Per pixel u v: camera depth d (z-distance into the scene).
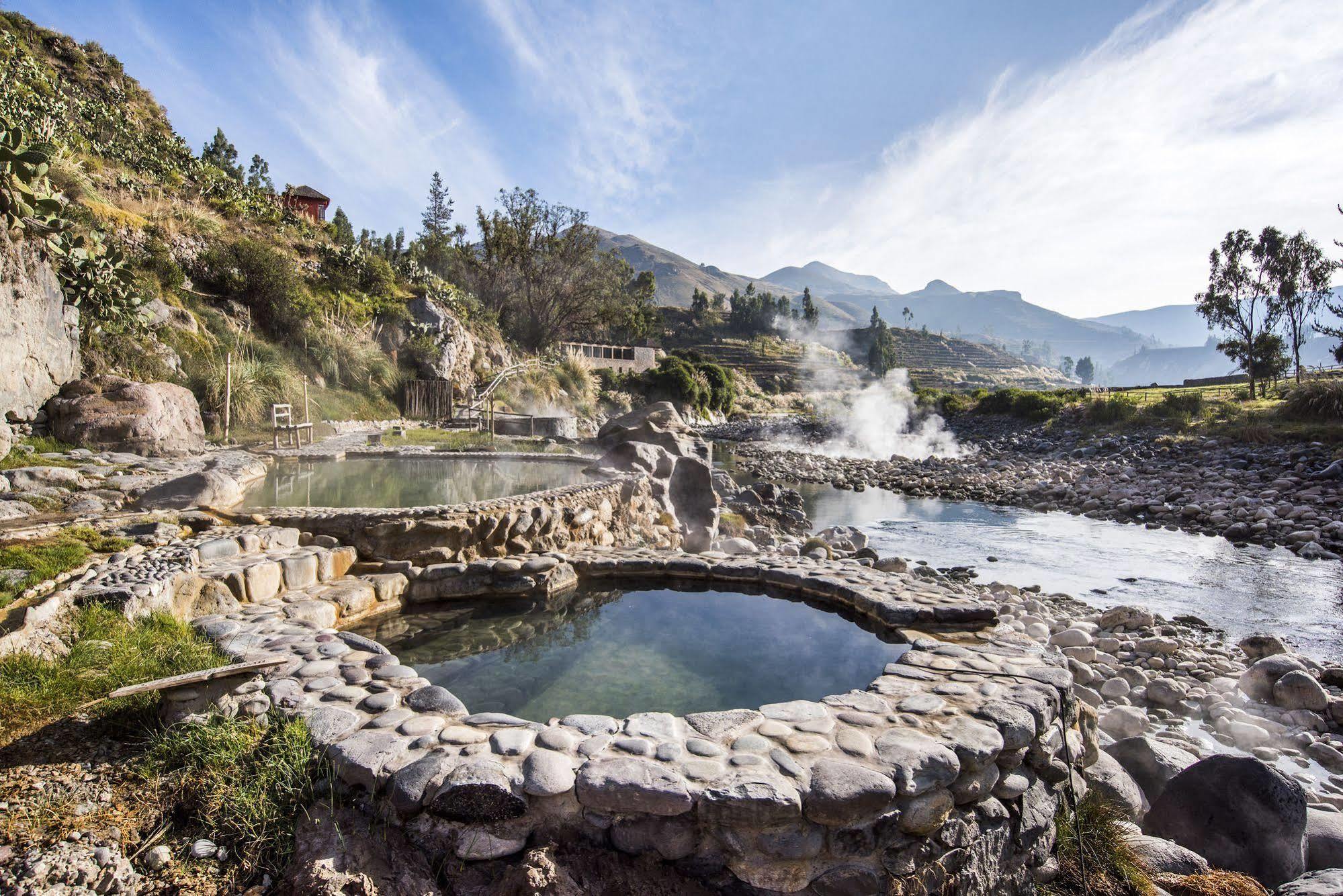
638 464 8.85
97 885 2.12
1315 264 25.88
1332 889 2.69
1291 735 5.02
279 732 2.73
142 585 3.62
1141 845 3.05
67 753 2.63
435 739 2.64
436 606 4.82
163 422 8.00
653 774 2.36
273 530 4.95
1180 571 10.04
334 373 15.35
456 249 34.84
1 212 6.78
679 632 4.44
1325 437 17.34
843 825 2.30
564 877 2.23
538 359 27.78
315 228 26.17
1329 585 9.20
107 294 9.08
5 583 3.40
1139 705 5.67
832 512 15.41
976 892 2.57
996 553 11.30
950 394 38.25
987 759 2.55
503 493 7.05
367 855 2.34
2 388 6.63
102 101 26.86
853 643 4.14
